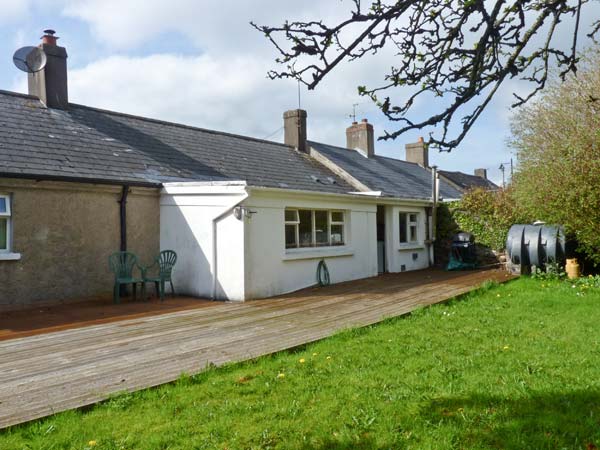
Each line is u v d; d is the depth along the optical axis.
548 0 2.96
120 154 12.03
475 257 16.98
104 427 3.88
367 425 3.84
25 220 9.60
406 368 5.22
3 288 9.25
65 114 12.62
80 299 10.34
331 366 5.34
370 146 22.66
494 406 4.15
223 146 15.47
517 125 13.03
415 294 10.55
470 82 3.01
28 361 5.74
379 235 16.66
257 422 3.94
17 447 3.55
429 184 22.75
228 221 10.72
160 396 4.55
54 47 12.64
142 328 7.60
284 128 19.03
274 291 11.26
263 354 5.84
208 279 10.95
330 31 2.86
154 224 11.71
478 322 7.54
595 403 4.17
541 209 12.73
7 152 9.83
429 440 3.58
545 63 3.13
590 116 11.66
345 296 10.67
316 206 12.70
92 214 10.59
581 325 7.16
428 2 2.95
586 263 13.70
